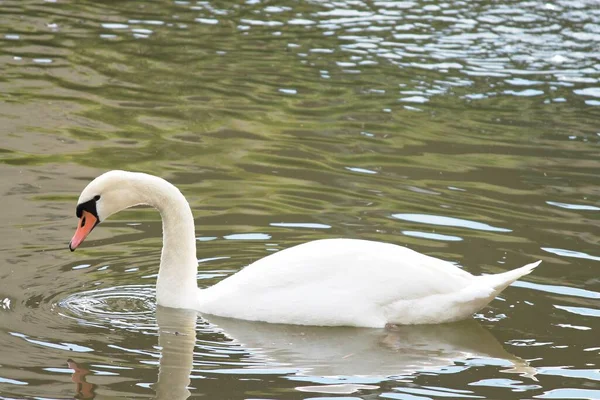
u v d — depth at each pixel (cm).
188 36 2428
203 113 1895
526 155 1709
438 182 1563
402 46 2397
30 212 1399
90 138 1736
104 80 2069
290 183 1548
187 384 957
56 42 2320
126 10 2650
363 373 994
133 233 1357
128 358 1010
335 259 1118
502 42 2464
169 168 1602
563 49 2423
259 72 2166
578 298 1172
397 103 1991
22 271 1210
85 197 1138
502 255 1281
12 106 1881
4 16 2523
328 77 2144
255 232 1354
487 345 1065
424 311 1102
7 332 1054
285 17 2642
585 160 1689
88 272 1223
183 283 1155
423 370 1005
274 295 1114
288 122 1861
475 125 1870
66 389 935
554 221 1402
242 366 1002
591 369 1010
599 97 2069
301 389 954
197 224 1377
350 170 1614
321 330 1096
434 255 1276
